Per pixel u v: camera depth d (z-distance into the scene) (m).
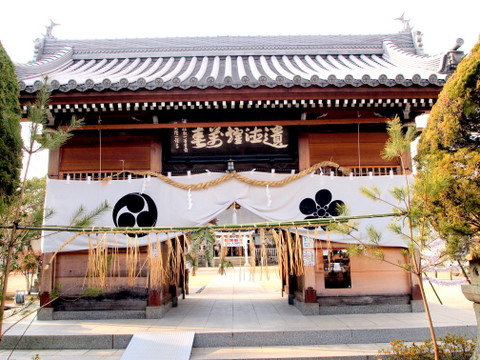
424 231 5.00
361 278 9.09
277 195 8.96
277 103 8.27
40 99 5.23
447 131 5.15
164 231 6.10
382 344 7.16
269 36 15.02
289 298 10.91
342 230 5.42
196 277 24.91
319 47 14.46
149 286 8.87
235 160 9.31
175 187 9.01
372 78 8.09
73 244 8.83
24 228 4.85
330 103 8.44
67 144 9.41
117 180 9.05
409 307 8.94
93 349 7.17
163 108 8.49
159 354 6.50
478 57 4.95
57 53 13.45
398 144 5.36
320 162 9.32
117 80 8.73
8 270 4.65
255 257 6.39
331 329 7.36
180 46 14.70
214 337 7.30
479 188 4.68
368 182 9.09
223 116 8.92
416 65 10.69
